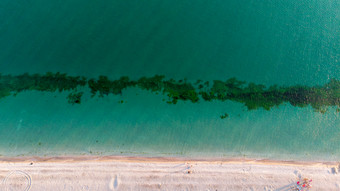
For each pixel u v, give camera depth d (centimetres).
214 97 1475
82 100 1462
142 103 1463
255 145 1367
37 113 1429
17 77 1504
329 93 1477
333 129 1400
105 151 1348
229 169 1291
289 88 1496
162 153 1346
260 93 1484
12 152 1335
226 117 1432
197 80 1515
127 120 1422
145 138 1382
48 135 1380
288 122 1420
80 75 1514
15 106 1442
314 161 1324
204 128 1408
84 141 1372
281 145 1366
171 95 1476
